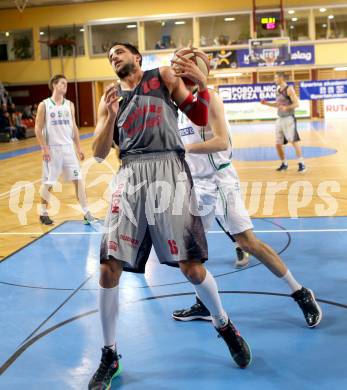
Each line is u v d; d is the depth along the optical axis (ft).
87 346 9.57
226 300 11.50
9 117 64.03
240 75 80.69
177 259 8.06
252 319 10.46
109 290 8.17
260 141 48.67
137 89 8.18
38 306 11.59
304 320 10.32
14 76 84.43
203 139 10.84
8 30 83.10
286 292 11.85
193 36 80.02
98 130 8.37
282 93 28.63
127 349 9.41
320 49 77.51
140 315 10.89
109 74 82.38
